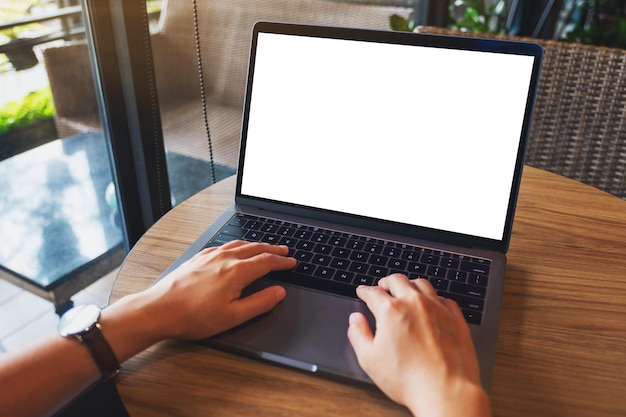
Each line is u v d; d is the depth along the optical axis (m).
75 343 0.54
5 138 1.32
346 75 0.74
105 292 1.55
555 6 1.88
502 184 0.69
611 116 1.25
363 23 1.69
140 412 0.51
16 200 1.40
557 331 0.61
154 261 0.74
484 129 0.69
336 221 0.77
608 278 0.70
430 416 0.46
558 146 1.33
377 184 0.75
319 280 0.65
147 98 1.28
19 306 1.50
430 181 0.72
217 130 1.54
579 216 0.84
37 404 0.51
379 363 0.51
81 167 1.44
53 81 1.32
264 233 0.75
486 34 1.28
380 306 0.56
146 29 1.21
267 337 0.58
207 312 0.57
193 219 0.83
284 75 0.77
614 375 0.56
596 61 1.23
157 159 1.39
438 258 0.69
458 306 0.60
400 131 0.73
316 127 0.77
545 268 0.72
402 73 0.72
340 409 0.52
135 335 0.55
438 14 1.79
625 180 1.29
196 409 0.52
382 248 0.71
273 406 0.52
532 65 0.66
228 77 1.50
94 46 1.18
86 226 1.52
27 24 1.23
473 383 0.48
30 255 1.48
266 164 0.80
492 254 0.69
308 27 0.75
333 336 0.58
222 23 1.42
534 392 0.53
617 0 1.85
